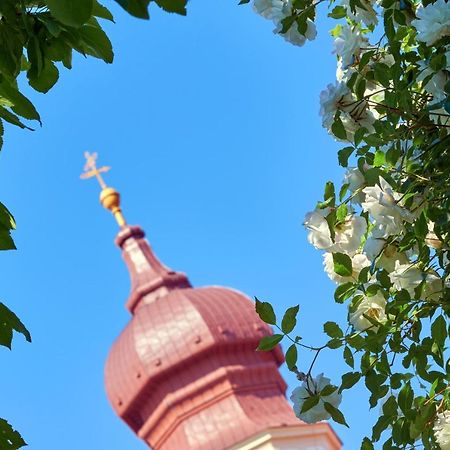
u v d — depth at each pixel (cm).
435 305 621
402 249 609
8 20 416
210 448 6159
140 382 6638
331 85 641
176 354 6606
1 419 432
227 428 6234
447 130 618
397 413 642
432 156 619
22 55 453
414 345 630
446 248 613
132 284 7288
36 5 418
